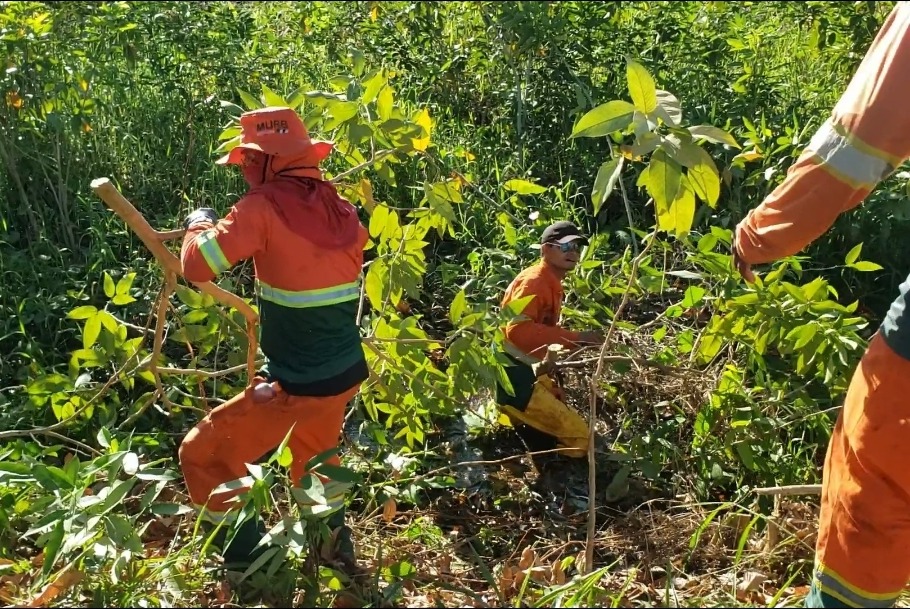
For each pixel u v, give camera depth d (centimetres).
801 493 358
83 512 293
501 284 507
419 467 415
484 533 377
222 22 703
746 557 355
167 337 466
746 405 408
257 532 318
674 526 376
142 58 674
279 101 392
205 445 314
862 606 279
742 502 393
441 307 535
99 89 638
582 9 698
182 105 627
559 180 641
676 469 415
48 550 281
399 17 750
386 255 396
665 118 296
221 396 439
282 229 297
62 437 374
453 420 458
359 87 405
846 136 262
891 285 535
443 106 719
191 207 556
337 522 334
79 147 572
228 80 645
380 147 430
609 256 569
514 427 450
